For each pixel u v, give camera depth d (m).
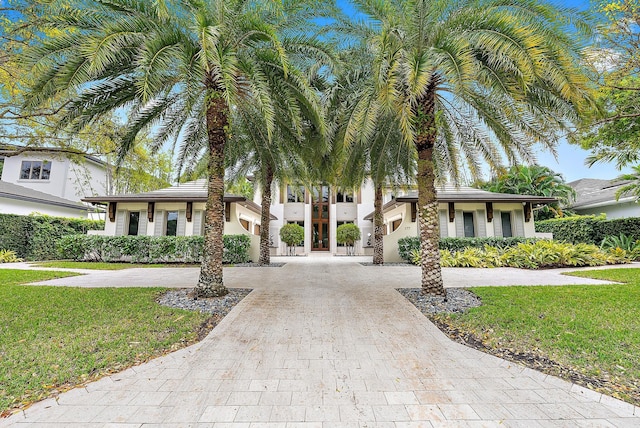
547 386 3.26
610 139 9.63
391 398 3.06
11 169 21.67
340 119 7.73
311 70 7.40
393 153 10.83
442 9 6.34
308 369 3.68
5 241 15.14
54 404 2.92
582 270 10.89
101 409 2.86
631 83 8.65
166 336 4.62
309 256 23.38
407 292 7.51
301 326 5.15
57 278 9.63
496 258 12.59
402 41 6.39
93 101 6.92
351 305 6.37
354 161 10.45
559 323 4.93
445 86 7.36
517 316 5.31
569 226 17.62
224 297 6.91
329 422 2.68
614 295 6.54
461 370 3.64
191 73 5.90
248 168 14.65
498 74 5.88
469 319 5.31
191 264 14.45
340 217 26.84
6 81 7.11
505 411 2.83
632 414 2.77
